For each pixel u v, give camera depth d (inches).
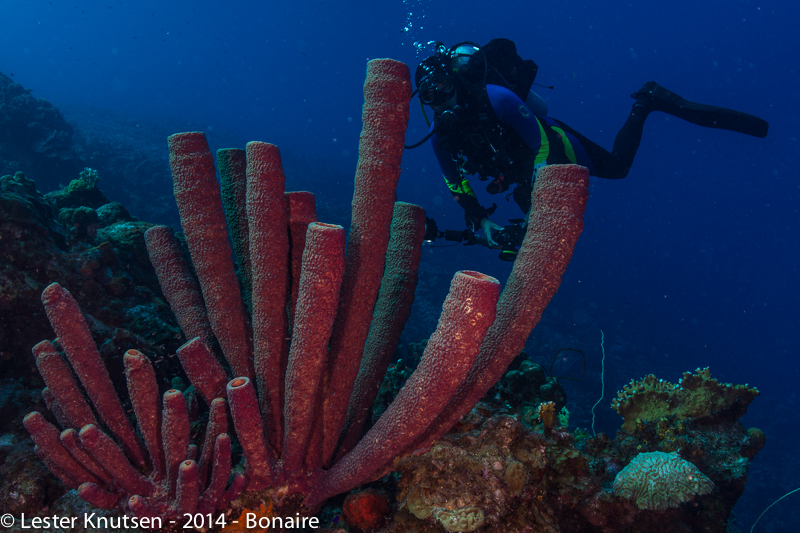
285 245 65.8
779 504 448.8
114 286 108.2
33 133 436.1
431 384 54.6
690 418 102.7
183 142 68.7
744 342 1171.3
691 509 92.5
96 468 58.6
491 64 151.2
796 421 640.4
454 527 59.8
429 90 142.3
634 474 83.0
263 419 70.0
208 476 61.9
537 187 65.3
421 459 69.1
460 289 52.1
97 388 59.6
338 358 69.3
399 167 67.5
